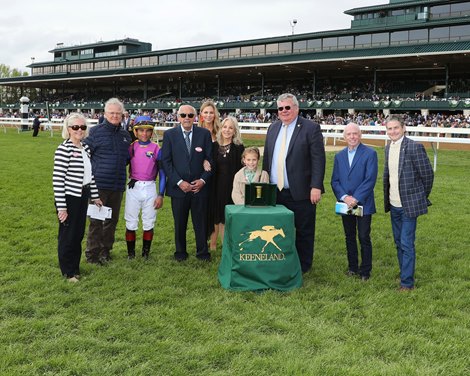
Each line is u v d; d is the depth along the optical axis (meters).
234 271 4.80
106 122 5.70
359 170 5.20
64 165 4.89
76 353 3.45
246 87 52.84
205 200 5.84
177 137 5.76
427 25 38.34
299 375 3.19
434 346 3.63
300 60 40.09
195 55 54.66
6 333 3.74
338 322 4.10
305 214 5.39
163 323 3.96
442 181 11.93
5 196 9.34
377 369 3.29
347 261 5.89
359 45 42.47
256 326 3.97
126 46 68.44
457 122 30.55
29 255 5.82
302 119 5.37
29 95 86.38
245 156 5.48
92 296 4.55
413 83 42.91
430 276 5.33
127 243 5.88
